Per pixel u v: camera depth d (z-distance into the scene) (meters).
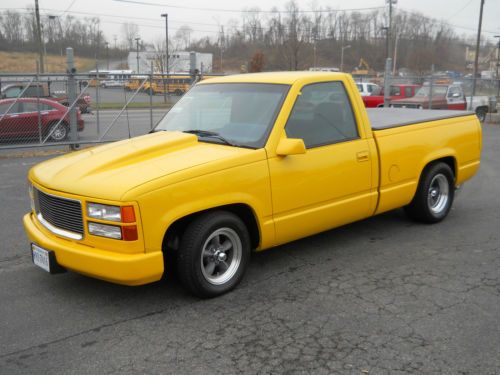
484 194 8.18
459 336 3.72
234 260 4.51
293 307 4.20
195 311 4.14
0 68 64.56
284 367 3.36
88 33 80.69
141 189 3.80
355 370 3.32
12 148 12.27
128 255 3.82
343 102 5.23
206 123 5.09
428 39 82.94
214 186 4.15
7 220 6.70
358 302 4.29
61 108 13.77
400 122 5.87
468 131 6.71
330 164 4.97
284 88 4.86
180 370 3.33
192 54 14.84
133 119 17.97
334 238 5.95
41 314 4.11
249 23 74.62
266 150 4.50
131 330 3.85
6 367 3.38
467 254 5.41
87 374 3.30
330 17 79.06
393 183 5.69
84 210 3.93
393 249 5.57
